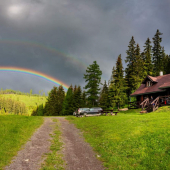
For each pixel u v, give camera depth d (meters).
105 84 63.44
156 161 7.40
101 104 53.12
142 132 11.51
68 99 61.47
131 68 52.50
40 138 12.79
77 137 13.91
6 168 7.05
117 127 14.44
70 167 7.69
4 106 152.75
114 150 9.60
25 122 18.36
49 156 8.91
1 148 9.06
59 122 22.53
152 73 51.38
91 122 19.50
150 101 30.53
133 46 53.78
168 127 11.59
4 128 13.55
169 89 28.72
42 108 102.56
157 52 53.81
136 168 7.19
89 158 8.93
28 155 8.88
